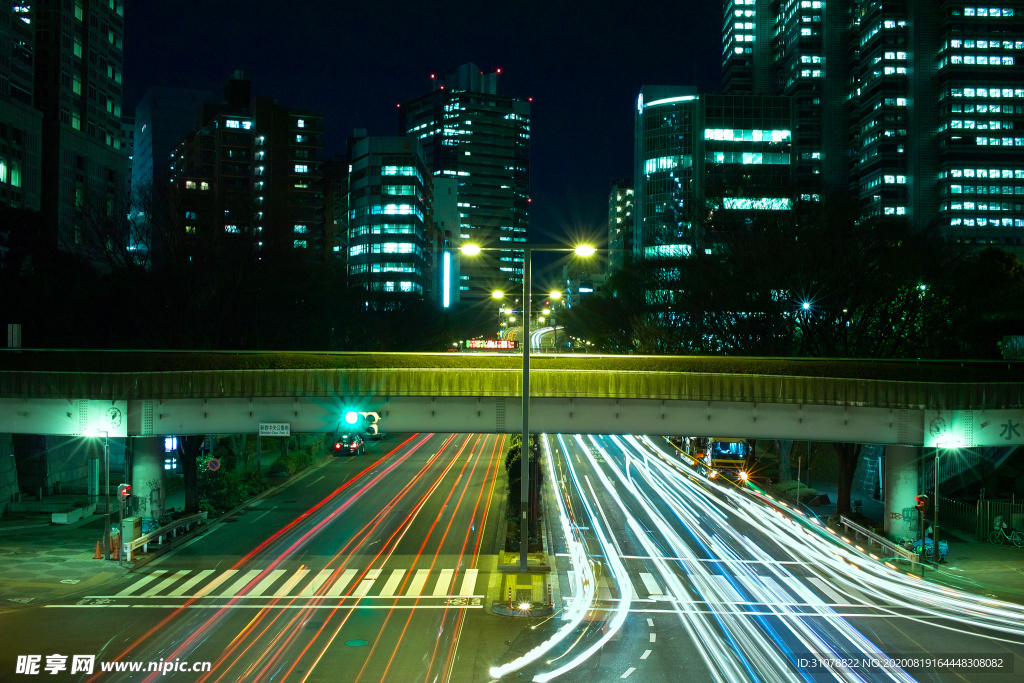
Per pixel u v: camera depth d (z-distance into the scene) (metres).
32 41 111.94
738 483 52.31
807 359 33.72
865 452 50.31
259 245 56.53
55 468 43.75
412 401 32.12
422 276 178.62
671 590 26.52
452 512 41.06
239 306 49.12
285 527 37.19
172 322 46.94
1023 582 28.11
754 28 197.50
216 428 32.09
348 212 174.38
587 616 23.44
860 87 163.38
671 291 63.66
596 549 32.81
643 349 62.34
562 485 50.38
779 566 30.20
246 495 44.47
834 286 45.34
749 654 19.92
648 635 21.53
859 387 31.66
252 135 136.38
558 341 167.25
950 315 46.41
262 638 21.03
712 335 57.72
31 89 111.44
